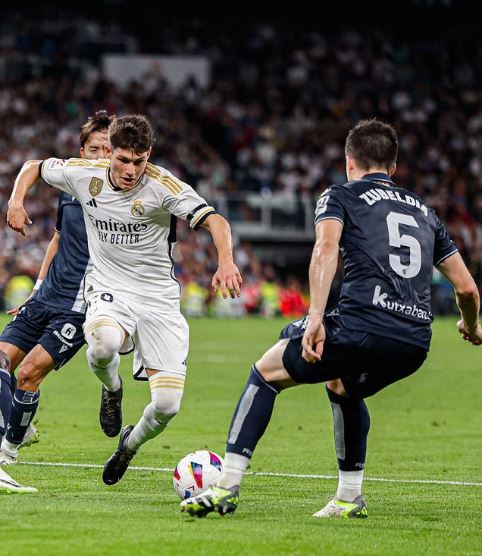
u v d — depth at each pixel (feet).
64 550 32.63
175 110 265.34
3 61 264.93
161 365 45.34
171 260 46.09
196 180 248.73
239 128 271.69
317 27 311.47
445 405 90.53
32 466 53.36
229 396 93.04
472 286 40.32
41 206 209.05
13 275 199.31
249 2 307.58
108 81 261.85
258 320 211.82
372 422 79.46
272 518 39.75
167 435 68.49
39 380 49.19
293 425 76.43
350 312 37.96
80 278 49.85
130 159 42.70
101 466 53.98
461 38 306.76
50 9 293.23
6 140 234.79
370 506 44.21
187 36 298.35
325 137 272.51
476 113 288.92
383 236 38.42
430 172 269.85
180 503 42.04
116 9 297.94
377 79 295.89
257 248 242.17
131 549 32.99
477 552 34.35
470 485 51.26
